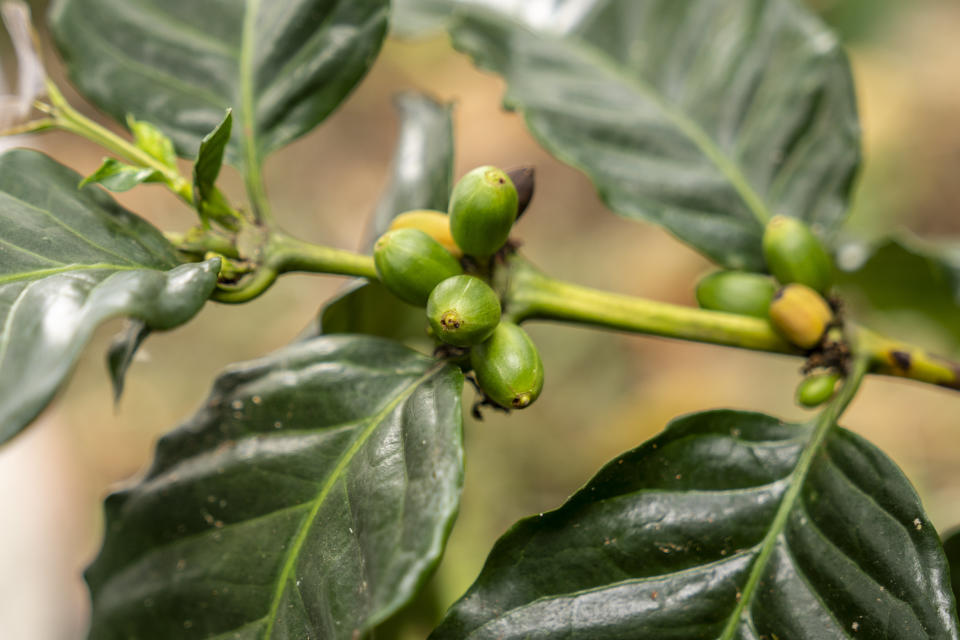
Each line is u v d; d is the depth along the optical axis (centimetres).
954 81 108
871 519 32
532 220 123
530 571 32
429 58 139
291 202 128
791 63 38
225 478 32
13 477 92
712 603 32
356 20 35
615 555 32
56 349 29
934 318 43
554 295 34
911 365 35
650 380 99
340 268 33
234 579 31
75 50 35
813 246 35
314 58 35
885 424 88
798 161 37
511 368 32
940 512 75
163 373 106
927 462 84
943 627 31
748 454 33
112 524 32
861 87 107
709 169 37
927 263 42
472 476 83
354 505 31
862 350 35
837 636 32
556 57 38
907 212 102
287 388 32
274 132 35
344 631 30
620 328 34
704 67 38
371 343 33
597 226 119
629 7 39
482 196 32
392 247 32
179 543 32
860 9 107
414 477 30
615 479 32
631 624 32
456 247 33
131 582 32
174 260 32
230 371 33
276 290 112
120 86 35
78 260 31
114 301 29
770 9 38
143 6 36
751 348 35
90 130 34
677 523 32
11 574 85
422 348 40
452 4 40
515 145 131
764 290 35
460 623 31
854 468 33
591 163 37
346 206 130
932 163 104
